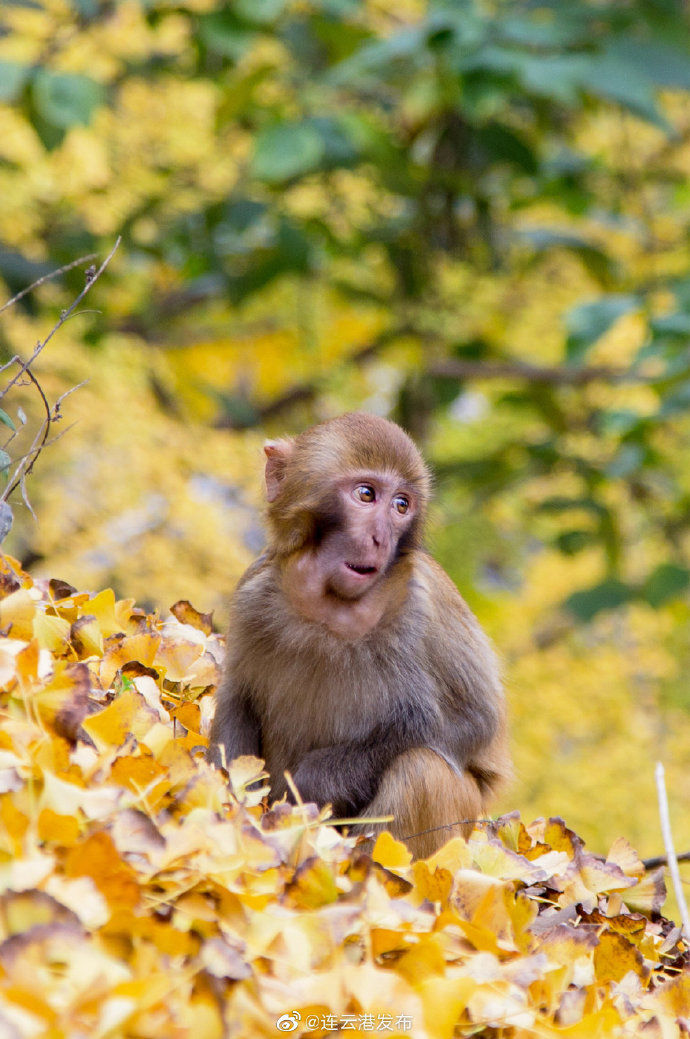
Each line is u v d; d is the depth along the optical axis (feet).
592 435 54.54
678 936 15.53
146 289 55.62
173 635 20.06
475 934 12.17
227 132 49.70
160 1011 9.71
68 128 38.27
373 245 52.42
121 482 47.16
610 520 51.24
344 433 19.84
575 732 57.57
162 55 49.44
